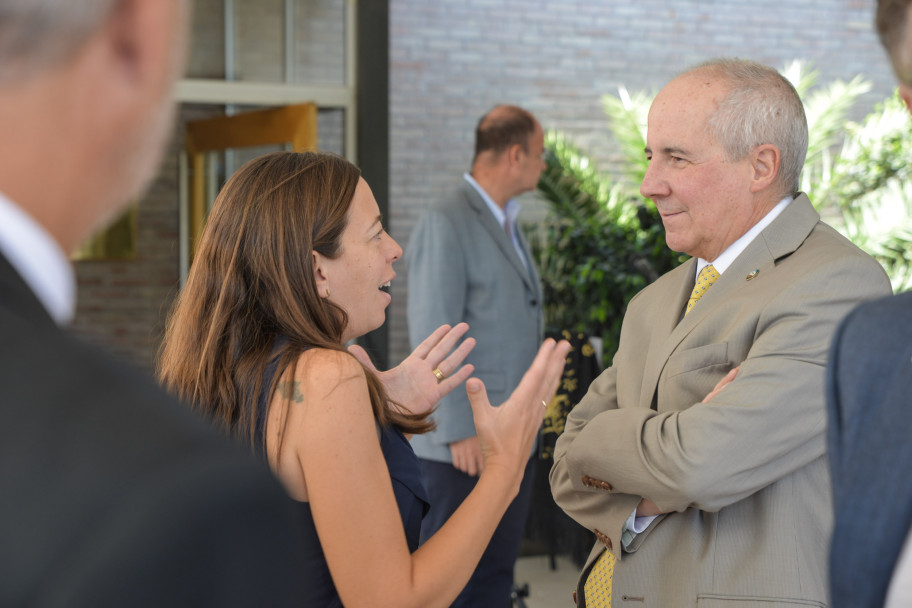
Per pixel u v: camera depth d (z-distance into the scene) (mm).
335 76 4410
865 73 6406
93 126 401
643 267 4516
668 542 1420
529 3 5902
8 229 381
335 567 1126
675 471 1314
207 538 335
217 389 1211
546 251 5234
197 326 1271
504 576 2904
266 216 1267
